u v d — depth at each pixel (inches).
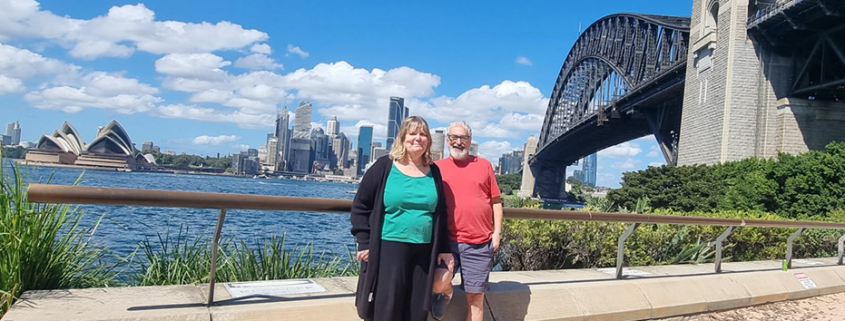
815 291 253.6
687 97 1620.3
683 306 205.9
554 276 210.8
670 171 1270.9
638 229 297.1
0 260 136.6
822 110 1326.3
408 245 125.5
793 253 374.6
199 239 224.2
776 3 1301.7
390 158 129.1
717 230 328.2
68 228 171.2
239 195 135.6
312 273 224.7
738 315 215.5
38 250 147.6
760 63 1376.7
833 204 900.0
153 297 140.9
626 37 2696.9
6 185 144.6
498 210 151.0
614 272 228.7
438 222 129.3
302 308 142.0
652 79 2031.3
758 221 247.1
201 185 4539.9
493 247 147.7
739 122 1359.5
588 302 186.9
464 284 147.2
